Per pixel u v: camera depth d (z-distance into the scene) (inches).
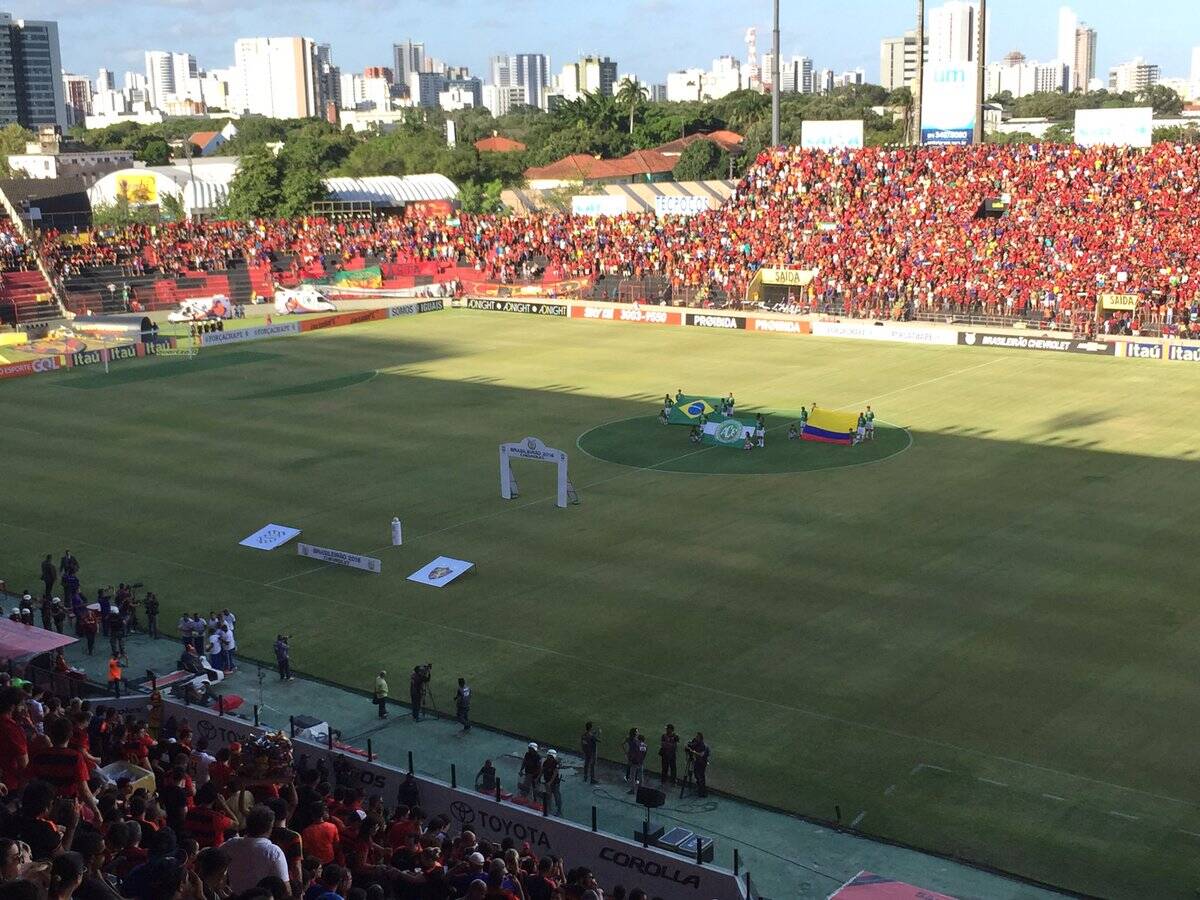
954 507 2474.2
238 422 3348.9
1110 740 1546.5
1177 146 5137.8
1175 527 2313.0
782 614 1964.8
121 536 2428.6
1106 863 1290.6
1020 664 1763.0
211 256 5816.9
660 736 1590.8
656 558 2233.0
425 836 994.1
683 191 7652.6
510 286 5502.0
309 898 707.4
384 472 2829.7
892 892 1143.6
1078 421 3144.7
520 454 2576.3
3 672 1493.6
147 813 872.9
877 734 1581.0
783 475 2738.7
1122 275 4453.7
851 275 4940.9
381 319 5172.2
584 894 864.9
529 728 1627.7
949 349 4217.5
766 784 1471.5
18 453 3068.4
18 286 5221.5
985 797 1427.2
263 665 1836.9
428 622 1983.3
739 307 4945.9
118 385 3887.8
